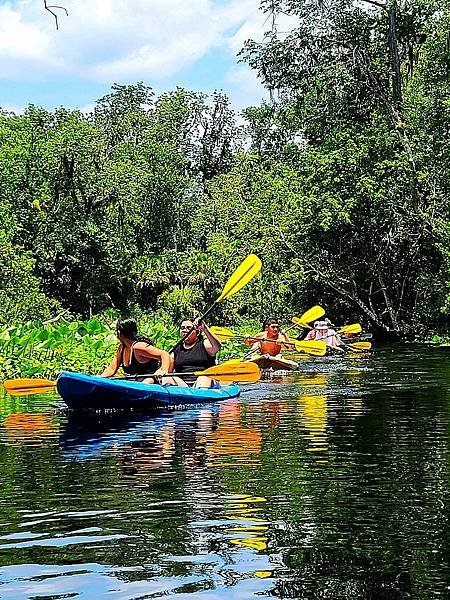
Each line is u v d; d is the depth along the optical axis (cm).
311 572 359
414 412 863
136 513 454
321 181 2739
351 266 2848
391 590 338
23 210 3478
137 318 3431
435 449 641
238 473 555
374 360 1709
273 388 1144
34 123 3825
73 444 680
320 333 2025
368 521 436
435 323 2781
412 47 2927
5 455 630
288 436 712
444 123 2555
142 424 795
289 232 2867
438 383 1191
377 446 657
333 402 966
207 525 429
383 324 2831
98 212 3547
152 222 4312
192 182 4691
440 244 2597
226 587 343
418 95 2586
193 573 359
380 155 2730
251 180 3253
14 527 430
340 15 2784
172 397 940
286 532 417
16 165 3534
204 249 4091
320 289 2966
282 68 2892
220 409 910
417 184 2694
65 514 454
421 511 455
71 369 1431
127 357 978
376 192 2659
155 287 3694
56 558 380
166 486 517
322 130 2884
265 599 331
